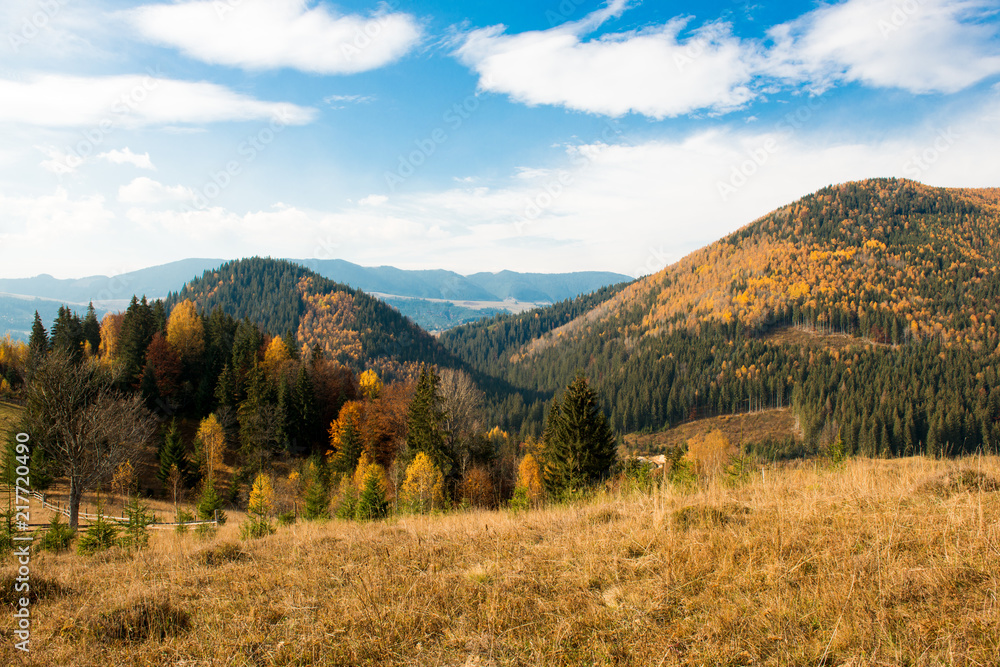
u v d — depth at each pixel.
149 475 39.31
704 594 4.28
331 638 4.11
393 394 55.03
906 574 4.09
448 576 5.29
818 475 8.38
